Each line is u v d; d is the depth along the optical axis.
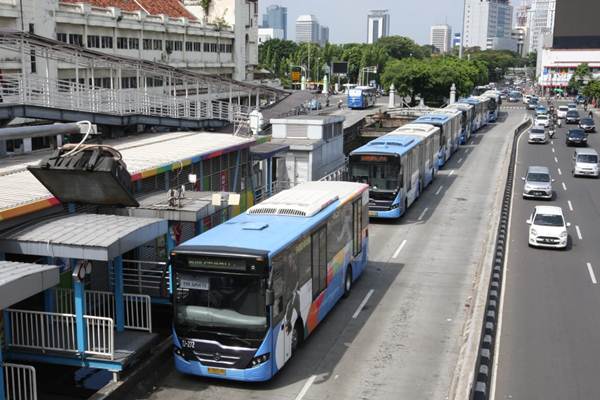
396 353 17.11
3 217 15.48
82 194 17.45
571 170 50.91
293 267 16.31
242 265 14.70
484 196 40.22
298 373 15.96
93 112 29.75
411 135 40.47
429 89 96.69
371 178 32.50
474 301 20.72
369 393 14.87
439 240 29.52
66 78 52.50
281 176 37.91
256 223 17.34
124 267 20.00
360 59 162.62
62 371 16.03
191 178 22.48
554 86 162.12
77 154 17.06
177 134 32.34
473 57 195.75
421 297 21.62
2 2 46.41
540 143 67.25
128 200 17.64
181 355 15.27
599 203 38.72
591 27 157.00
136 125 33.28
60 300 17.12
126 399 14.56
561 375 15.76
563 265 25.81
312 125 39.59
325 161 40.75
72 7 56.03
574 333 18.52
